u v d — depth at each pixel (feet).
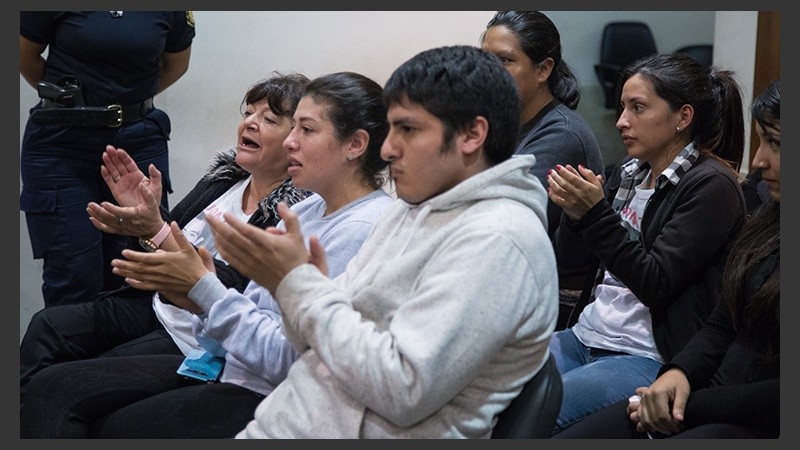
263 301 6.56
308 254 5.35
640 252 7.11
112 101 11.09
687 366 6.57
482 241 5.02
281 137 7.80
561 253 8.10
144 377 7.09
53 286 11.23
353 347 4.98
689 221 7.09
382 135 6.52
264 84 7.91
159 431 6.39
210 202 8.55
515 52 8.64
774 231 6.46
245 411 6.42
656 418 6.34
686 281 7.15
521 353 5.24
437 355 4.86
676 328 7.13
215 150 14.43
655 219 7.40
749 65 16.57
